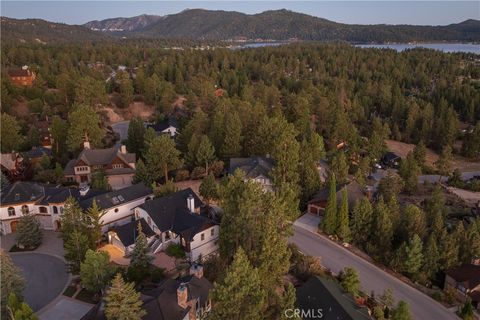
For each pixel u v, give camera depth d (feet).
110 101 466.70
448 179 333.42
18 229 178.50
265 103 465.47
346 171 265.34
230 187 157.17
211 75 604.08
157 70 588.50
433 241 176.04
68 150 296.51
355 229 194.29
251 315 104.42
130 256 159.53
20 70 508.53
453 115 469.98
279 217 149.28
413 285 168.76
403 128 491.72
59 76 450.30
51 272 162.61
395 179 266.36
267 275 134.10
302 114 399.03
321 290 140.77
